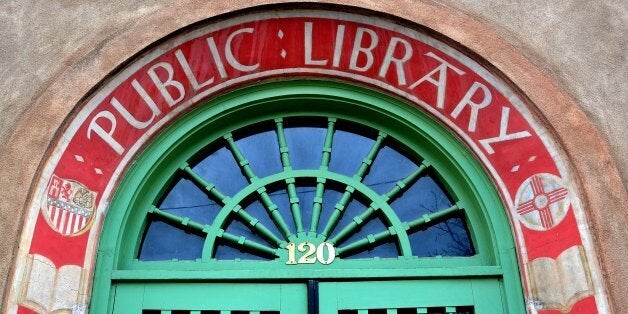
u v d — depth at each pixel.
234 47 4.57
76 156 4.16
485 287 4.12
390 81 4.64
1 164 3.92
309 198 4.53
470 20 4.50
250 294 4.11
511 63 4.35
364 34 4.58
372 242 4.32
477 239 4.29
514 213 4.20
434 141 4.54
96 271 4.05
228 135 4.68
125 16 4.49
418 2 4.54
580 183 3.98
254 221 4.36
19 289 3.69
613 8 4.62
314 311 4.02
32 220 3.86
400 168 4.65
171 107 4.51
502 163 4.33
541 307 3.92
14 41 4.43
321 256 4.23
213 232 4.32
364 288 4.13
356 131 4.80
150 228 4.43
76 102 4.16
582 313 3.76
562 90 4.28
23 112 4.18
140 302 4.07
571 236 3.93
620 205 3.89
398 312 4.10
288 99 4.70
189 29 4.42
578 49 4.47
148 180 4.40
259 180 4.52
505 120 4.36
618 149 4.13
